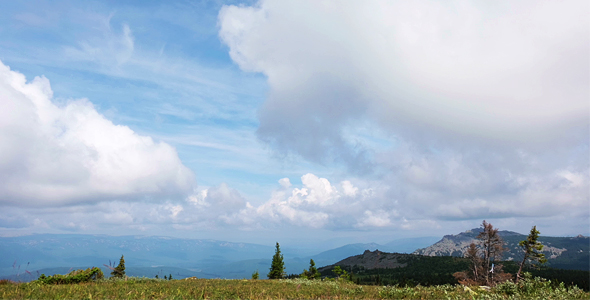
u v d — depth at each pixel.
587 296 17.34
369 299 17.83
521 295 18.42
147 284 23.39
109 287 19.69
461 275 61.16
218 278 35.03
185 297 16.33
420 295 19.06
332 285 29.14
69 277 23.33
